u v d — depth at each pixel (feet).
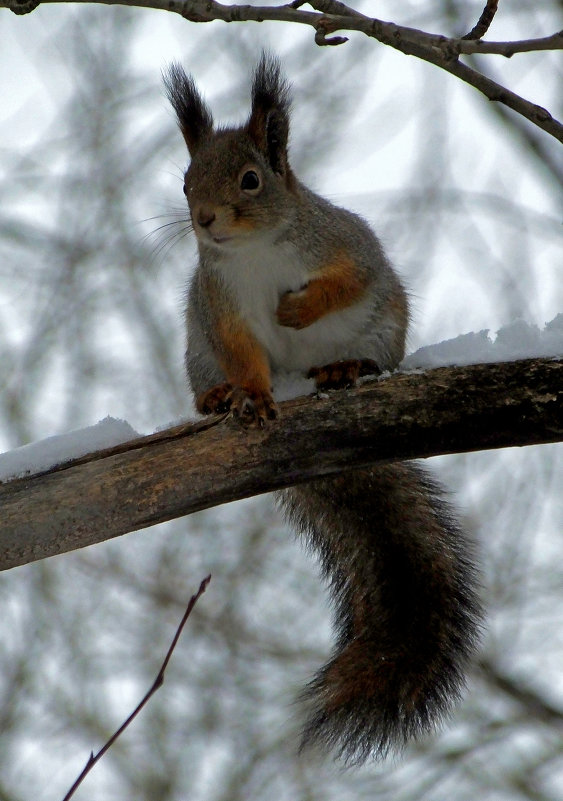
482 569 36.65
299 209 34.35
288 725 45.91
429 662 34.12
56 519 28.89
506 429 29.17
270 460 29.50
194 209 33.71
